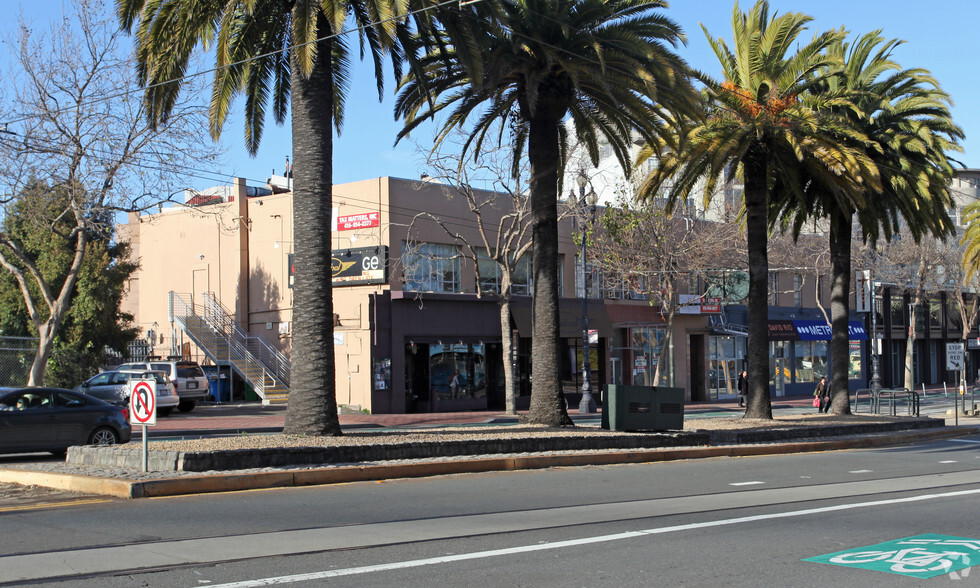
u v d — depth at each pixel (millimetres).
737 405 43250
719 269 41875
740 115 22891
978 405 42125
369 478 13570
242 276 41000
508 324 32938
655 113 20656
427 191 36938
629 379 44344
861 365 58969
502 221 32750
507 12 18641
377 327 35062
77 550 7977
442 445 15352
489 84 18641
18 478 12789
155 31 15812
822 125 23375
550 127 19922
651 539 8703
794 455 19609
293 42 15367
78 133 25922
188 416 31812
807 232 53938
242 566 7340
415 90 21000
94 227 26797
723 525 9570
